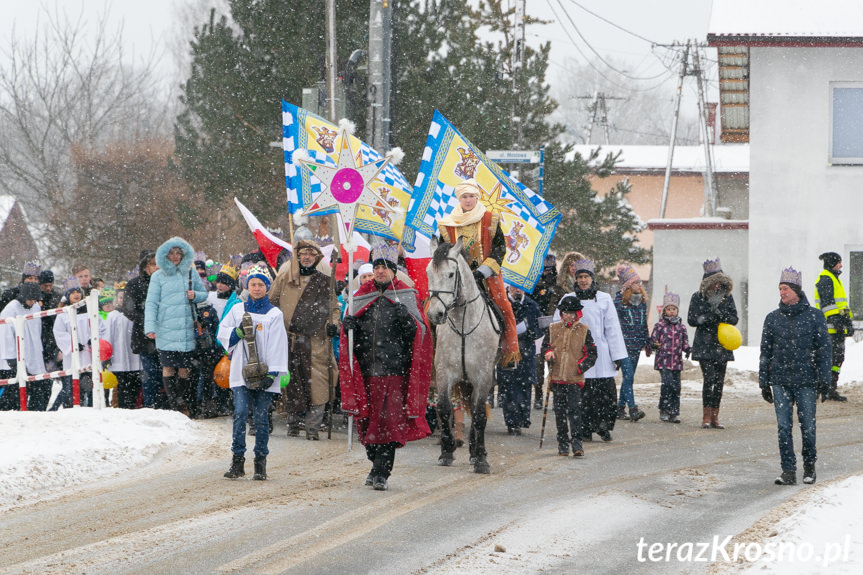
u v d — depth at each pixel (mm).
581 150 101688
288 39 43094
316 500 16547
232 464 18453
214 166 44594
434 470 19672
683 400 32469
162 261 25125
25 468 18156
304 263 23172
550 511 15984
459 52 45438
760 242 43156
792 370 18672
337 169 21828
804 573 12109
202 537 14039
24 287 26469
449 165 23250
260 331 18219
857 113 42562
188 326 25156
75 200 73250
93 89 85500
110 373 26703
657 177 100812
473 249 20219
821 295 31453
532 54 54688
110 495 16984
